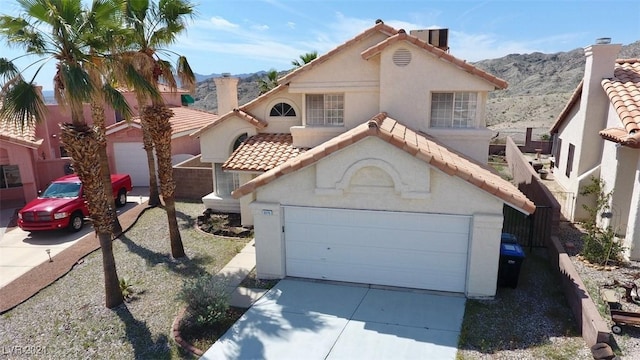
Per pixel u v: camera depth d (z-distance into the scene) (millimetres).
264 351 8977
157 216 19125
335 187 11219
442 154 11398
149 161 20438
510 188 11258
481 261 10586
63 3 9297
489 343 8914
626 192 13297
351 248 11734
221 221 17938
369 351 8828
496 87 14031
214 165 19000
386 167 10688
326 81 15766
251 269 13156
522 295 10859
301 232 12039
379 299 10930
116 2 10445
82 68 9742
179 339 9547
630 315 8844
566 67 102375
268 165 15867
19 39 9508
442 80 14352
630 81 14898
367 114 15695
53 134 30328
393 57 14547
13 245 16469
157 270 13406
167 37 13742
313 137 16453
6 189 23312
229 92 20688
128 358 9141
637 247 12164
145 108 13219
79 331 10203
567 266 10727
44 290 12398
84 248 15672
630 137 11727
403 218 11109
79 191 18609
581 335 9078
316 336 9414
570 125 18656
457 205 10594
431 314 10125
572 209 16219
